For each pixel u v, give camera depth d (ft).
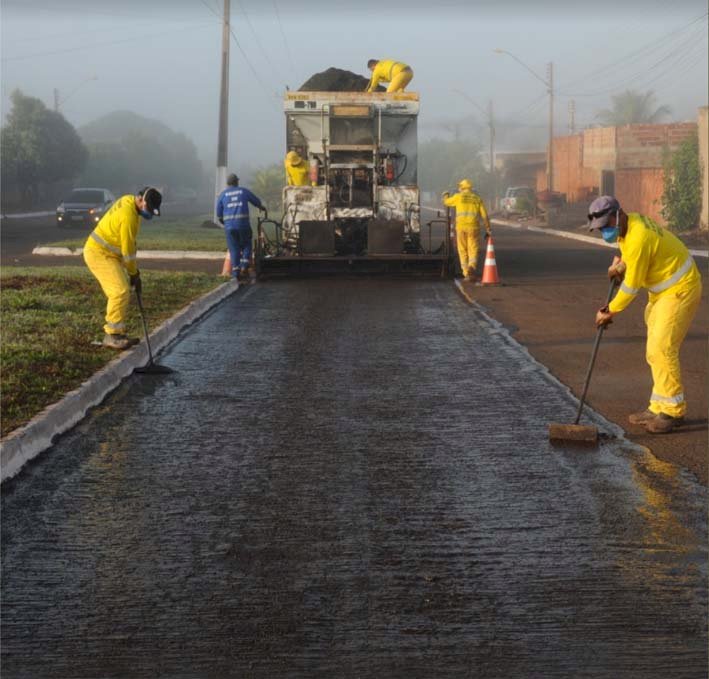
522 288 57.93
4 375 28.73
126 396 29.19
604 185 180.65
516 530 17.84
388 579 15.70
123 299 34.81
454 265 64.85
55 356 32.17
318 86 73.61
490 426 25.43
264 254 68.59
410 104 68.74
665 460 22.08
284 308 49.62
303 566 16.25
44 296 48.42
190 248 87.61
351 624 14.12
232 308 49.67
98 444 23.88
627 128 168.55
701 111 113.39
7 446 21.54
